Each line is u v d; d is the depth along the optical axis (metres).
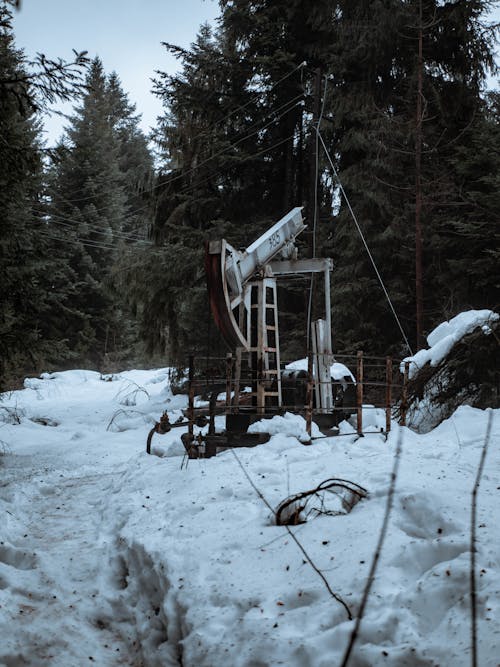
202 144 22.47
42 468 10.16
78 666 3.48
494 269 16.14
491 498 4.38
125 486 7.20
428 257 18.62
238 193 23.00
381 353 19.06
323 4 21.33
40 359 11.97
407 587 3.25
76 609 4.16
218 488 5.98
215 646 3.11
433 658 2.60
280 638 2.99
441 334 11.72
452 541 3.49
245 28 22.20
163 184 23.11
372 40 19.58
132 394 24.47
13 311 11.93
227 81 22.78
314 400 9.93
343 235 19.69
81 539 5.67
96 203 44.06
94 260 41.53
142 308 22.77
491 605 2.76
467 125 18.70
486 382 11.41
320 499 4.92
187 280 21.33
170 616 3.66
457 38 19.56
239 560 4.05
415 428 11.12
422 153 18.05
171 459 8.38
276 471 6.39
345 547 3.85
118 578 4.70
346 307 18.88
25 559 4.96
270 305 9.41
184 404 18.19
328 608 3.15
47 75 8.87
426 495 4.23
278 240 9.62
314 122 18.81
